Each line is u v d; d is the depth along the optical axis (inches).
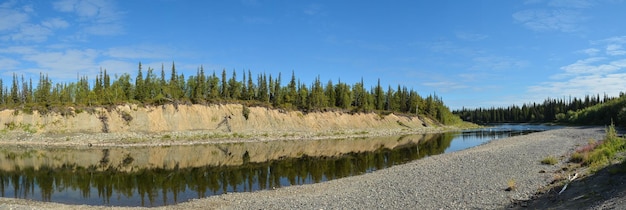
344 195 902.4
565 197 689.0
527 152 1487.5
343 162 1704.0
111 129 3159.5
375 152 2148.1
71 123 3090.6
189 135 3144.7
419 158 1780.3
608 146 1232.2
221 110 3828.7
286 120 4114.2
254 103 4101.9
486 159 1343.5
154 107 3516.2
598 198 622.2
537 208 654.5
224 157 1993.1
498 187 861.2
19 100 4040.4
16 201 962.1
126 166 1663.4
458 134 3909.9
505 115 7859.3
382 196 854.5
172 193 1071.6
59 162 1804.9
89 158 1959.9
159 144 2748.5
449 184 936.3
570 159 1203.9
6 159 1915.6
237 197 964.6
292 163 1706.4
